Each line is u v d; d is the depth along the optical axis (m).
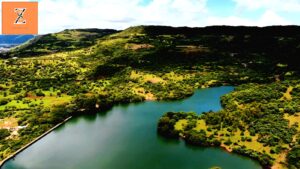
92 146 146.38
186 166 125.38
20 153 141.38
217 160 128.50
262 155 125.69
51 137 158.25
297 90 193.38
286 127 142.88
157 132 159.75
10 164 132.00
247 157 129.00
